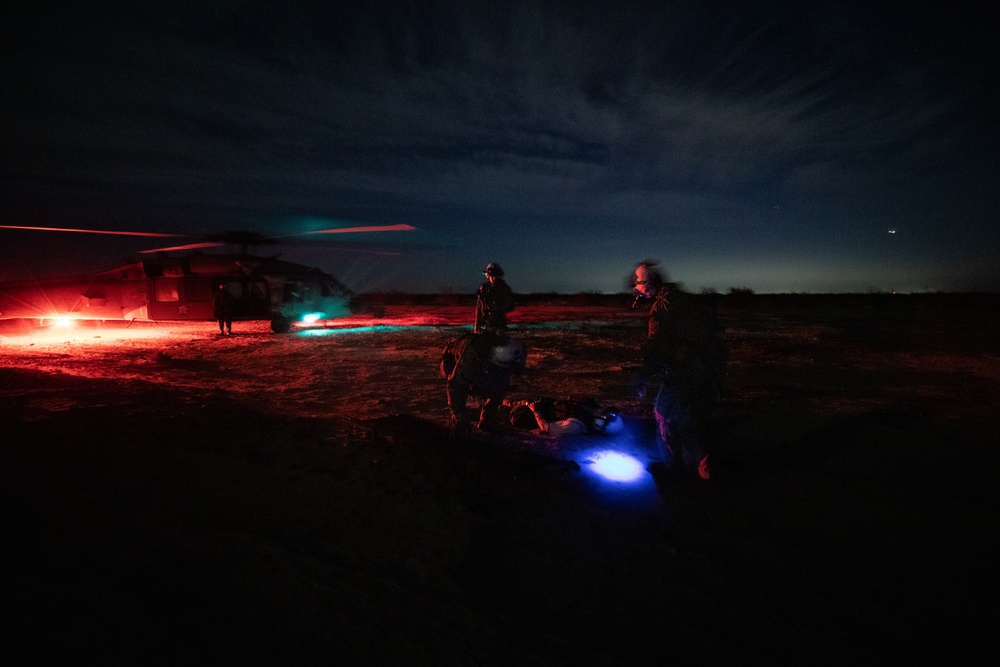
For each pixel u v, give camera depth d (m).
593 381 9.79
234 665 2.37
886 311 34.91
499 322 5.98
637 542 3.76
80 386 8.20
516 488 4.63
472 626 2.76
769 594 3.16
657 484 4.77
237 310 22.67
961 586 3.26
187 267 22.78
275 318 18.61
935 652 2.67
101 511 3.90
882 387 9.22
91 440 5.57
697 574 3.37
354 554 3.47
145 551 3.35
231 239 19.19
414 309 37.25
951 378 10.13
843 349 14.62
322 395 8.37
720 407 7.66
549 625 2.81
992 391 8.88
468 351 5.77
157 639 2.51
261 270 23.36
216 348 14.39
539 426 6.40
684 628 2.83
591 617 2.90
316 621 2.73
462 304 45.62
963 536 3.89
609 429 6.24
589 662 2.53
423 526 3.90
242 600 2.88
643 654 2.60
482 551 3.58
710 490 4.64
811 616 2.96
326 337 17.44
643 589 3.19
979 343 16.03
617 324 24.09
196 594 2.91
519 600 3.04
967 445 5.97
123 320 23.27
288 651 2.48
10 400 7.24
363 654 2.49
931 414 7.34
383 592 3.03
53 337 17.20
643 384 4.91
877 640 2.76
